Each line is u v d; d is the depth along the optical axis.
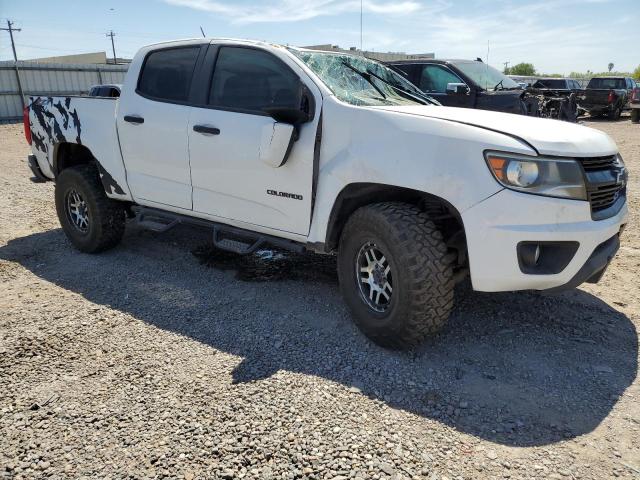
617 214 3.25
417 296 3.07
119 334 3.58
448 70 9.24
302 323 3.76
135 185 4.72
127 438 2.52
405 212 3.16
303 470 2.31
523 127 3.09
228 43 4.11
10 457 2.40
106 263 5.01
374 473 2.30
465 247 3.31
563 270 2.97
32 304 4.05
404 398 2.86
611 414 2.74
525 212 2.84
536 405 2.82
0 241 5.65
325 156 3.46
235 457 2.39
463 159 2.94
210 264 4.99
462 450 2.46
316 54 4.01
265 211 3.88
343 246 3.50
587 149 3.04
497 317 3.86
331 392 2.90
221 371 3.11
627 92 24.08
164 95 4.45
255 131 3.77
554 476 2.30
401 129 3.14
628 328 3.70
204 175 4.16
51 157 5.37
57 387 2.94
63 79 25.02
